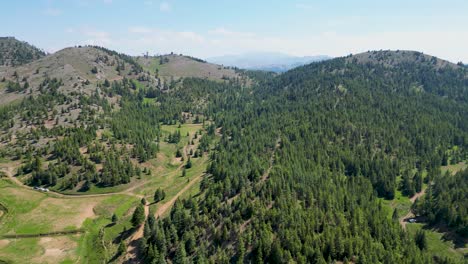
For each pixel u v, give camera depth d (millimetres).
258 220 115000
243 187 141125
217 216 124938
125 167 193875
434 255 133750
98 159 198000
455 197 167750
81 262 120375
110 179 182625
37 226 141250
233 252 107188
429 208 164500
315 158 199625
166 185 188375
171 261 112938
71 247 128875
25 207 156875
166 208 157125
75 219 148750
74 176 180750
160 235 116000
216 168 176250
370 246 109938
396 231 128625
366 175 196125
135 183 189375
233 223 117875
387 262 105750
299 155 194250
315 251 101688
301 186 143875
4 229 138125
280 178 147375
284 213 116562
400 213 171625
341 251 105125
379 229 124125
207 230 121375
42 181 183125
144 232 122375
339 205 138000
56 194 174000
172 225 121312
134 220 136250
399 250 118312
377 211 145625
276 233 110562
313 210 123312
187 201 145125
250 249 107125
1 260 117688
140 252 120062
